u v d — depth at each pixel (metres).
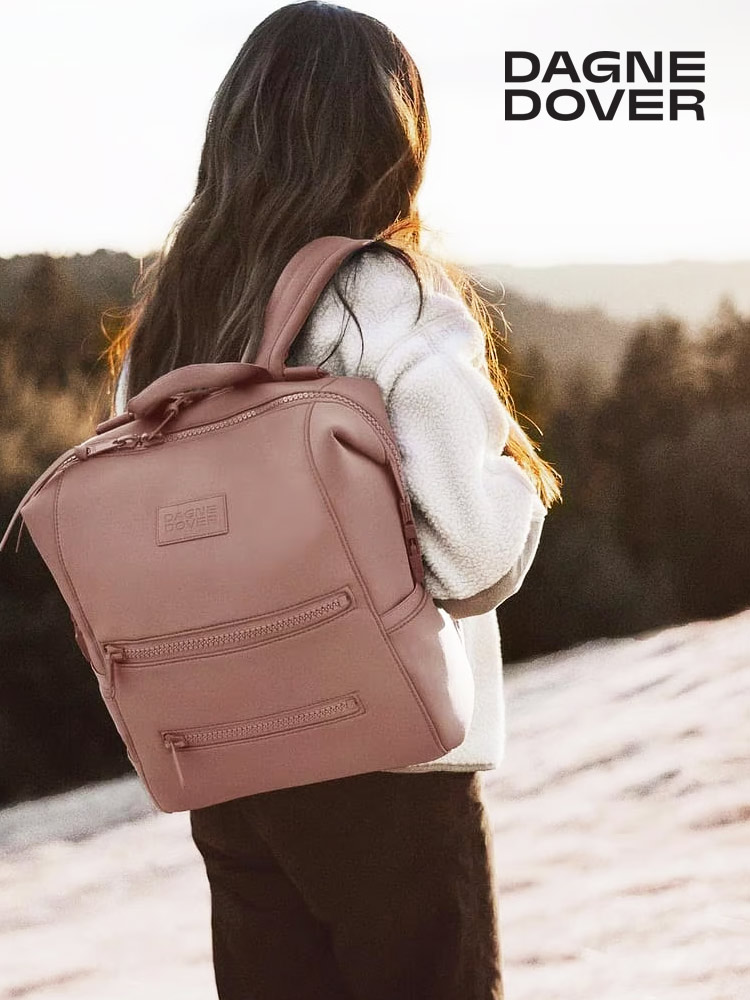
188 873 3.31
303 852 1.20
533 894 2.72
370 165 1.23
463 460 1.13
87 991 2.47
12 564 5.15
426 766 1.19
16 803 4.82
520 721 4.48
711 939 2.37
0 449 5.40
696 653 5.18
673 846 2.94
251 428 1.14
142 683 1.17
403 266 1.18
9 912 3.08
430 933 1.22
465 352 1.17
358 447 1.12
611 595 6.83
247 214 1.22
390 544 1.12
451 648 1.16
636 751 3.80
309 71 1.21
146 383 1.31
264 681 1.13
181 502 1.14
